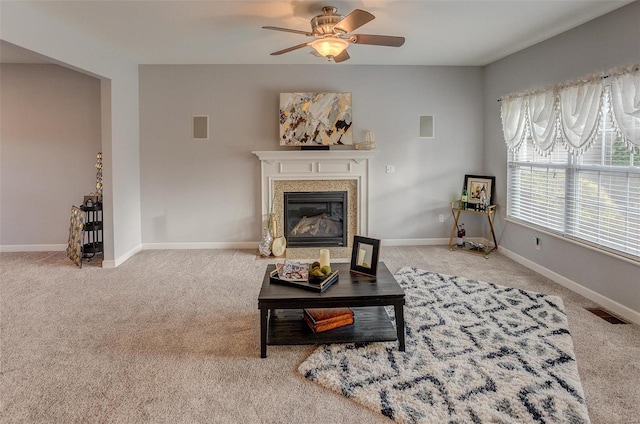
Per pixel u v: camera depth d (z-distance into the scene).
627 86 3.11
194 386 2.31
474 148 5.70
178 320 3.22
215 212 5.60
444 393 2.20
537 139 4.34
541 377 2.34
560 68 4.02
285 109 5.39
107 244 4.73
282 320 3.04
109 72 4.59
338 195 5.59
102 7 3.27
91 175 5.53
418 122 5.62
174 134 5.48
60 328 3.07
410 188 5.71
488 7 3.30
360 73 5.51
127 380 2.37
